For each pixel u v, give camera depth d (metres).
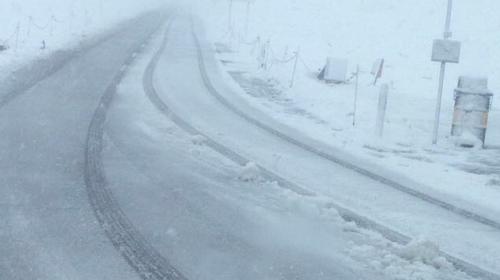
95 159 9.24
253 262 5.95
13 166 8.56
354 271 5.96
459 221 8.11
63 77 16.67
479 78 13.91
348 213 7.86
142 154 9.82
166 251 6.05
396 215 8.08
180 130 11.95
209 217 7.15
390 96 19.45
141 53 25.11
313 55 27.97
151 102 14.73
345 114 16.22
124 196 7.65
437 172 11.02
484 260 6.75
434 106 18.30
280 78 21.88
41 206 7.07
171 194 7.90
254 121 14.03
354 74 23.03
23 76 16.09
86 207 7.13
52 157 9.16
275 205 7.85
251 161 10.12
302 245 6.54
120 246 6.07
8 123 11.05
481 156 12.72
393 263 6.27
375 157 11.86
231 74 22.47
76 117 12.07
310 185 9.12
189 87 18.16
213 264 5.82
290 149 11.57
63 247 5.96
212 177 8.91
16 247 5.89
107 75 18.08
